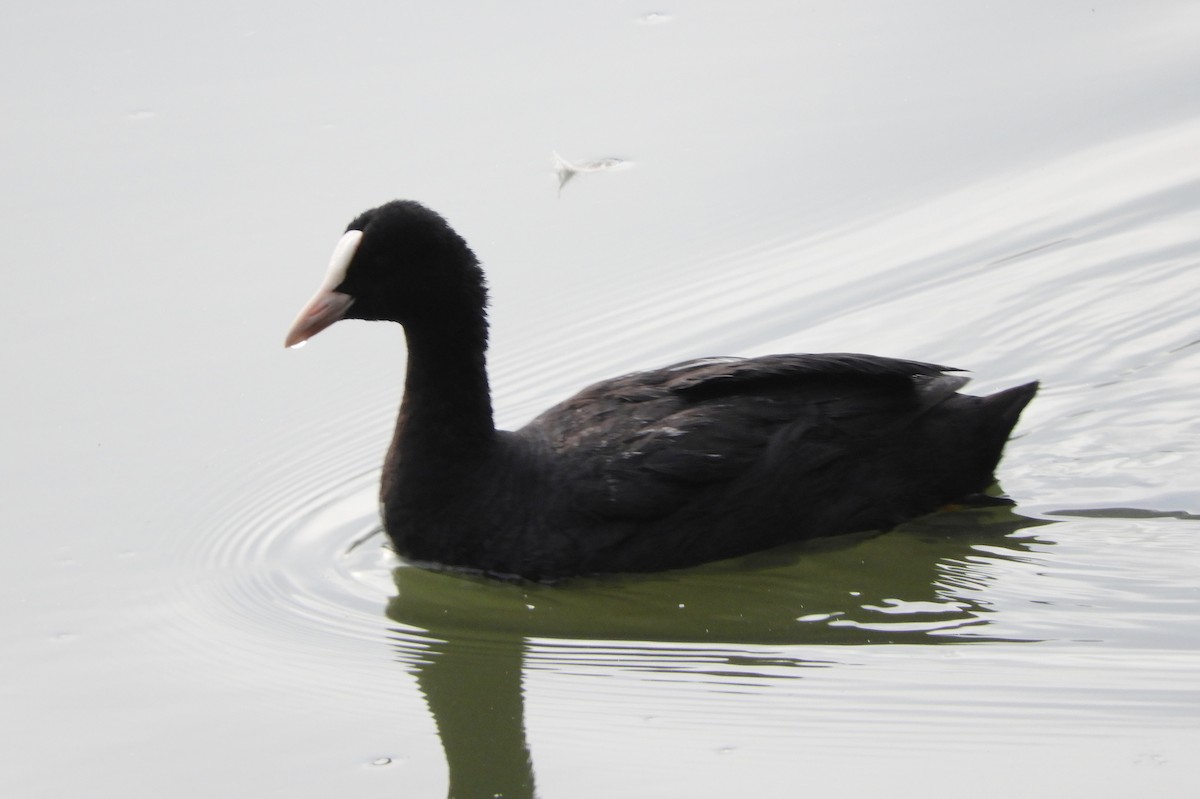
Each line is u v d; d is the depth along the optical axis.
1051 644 10.72
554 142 18.47
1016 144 18.16
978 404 12.66
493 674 11.10
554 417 12.71
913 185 17.62
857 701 10.27
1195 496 12.55
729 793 9.44
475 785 9.84
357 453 14.53
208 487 13.91
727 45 20.48
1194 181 17.05
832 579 11.97
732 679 10.71
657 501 11.99
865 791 9.33
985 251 16.45
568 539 12.04
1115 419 13.70
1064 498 12.73
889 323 15.59
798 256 16.69
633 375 13.02
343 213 17.22
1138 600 11.20
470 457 12.35
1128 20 20.62
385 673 11.21
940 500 12.66
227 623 11.99
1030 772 9.34
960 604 11.38
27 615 12.13
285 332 15.80
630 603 11.99
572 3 21.58
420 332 12.35
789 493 12.20
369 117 19.02
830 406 12.41
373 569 12.73
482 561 12.25
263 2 21.67
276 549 13.16
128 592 12.47
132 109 19.33
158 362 15.52
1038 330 15.21
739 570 12.14
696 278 16.52
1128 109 18.61
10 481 13.89
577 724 10.36
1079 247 16.31
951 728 9.86
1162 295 15.38
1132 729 9.66
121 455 14.30
